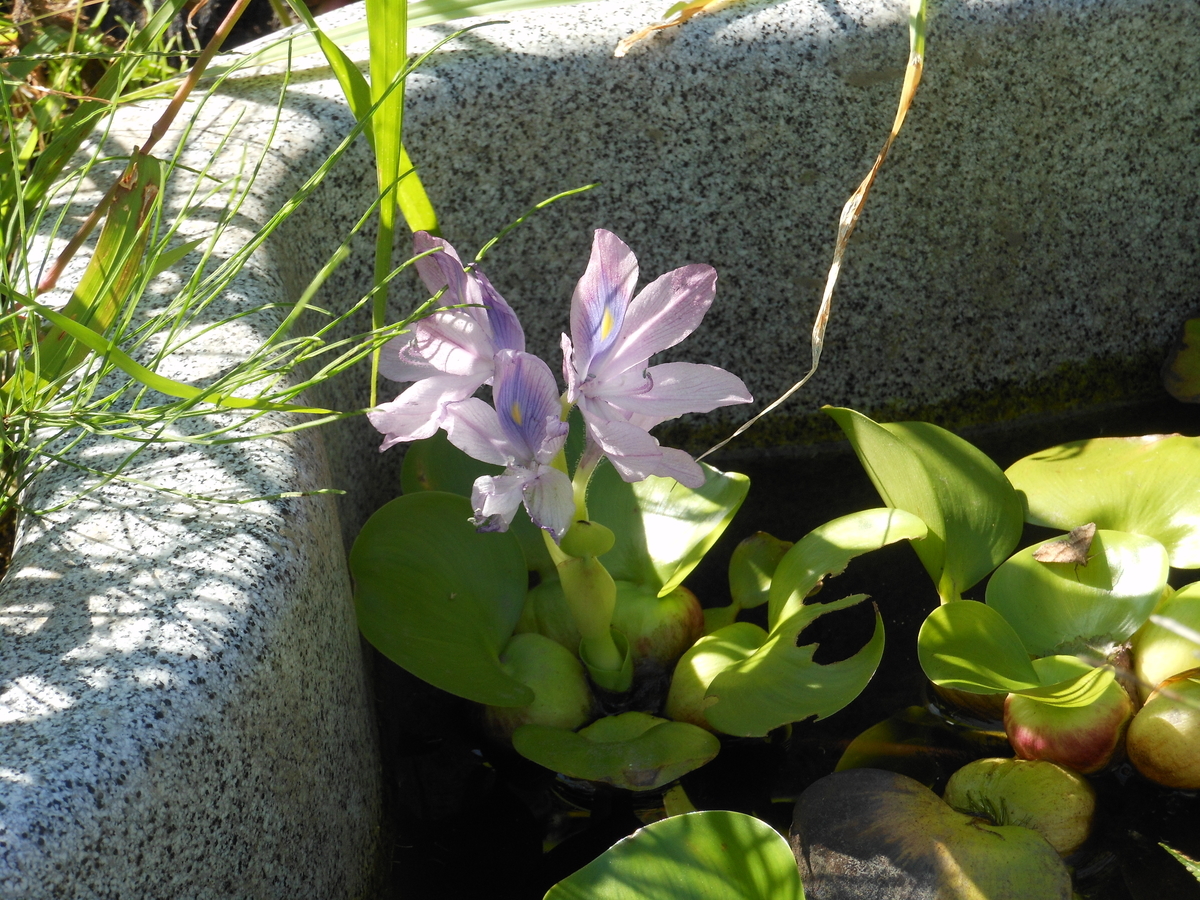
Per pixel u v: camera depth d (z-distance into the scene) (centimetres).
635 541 47
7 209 43
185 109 50
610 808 43
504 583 45
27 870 30
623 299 38
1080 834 41
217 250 44
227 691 33
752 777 44
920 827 39
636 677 45
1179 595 44
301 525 37
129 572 35
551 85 50
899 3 52
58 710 32
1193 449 48
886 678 47
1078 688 42
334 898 38
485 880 42
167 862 32
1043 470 50
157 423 39
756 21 52
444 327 38
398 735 46
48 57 42
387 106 38
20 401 38
